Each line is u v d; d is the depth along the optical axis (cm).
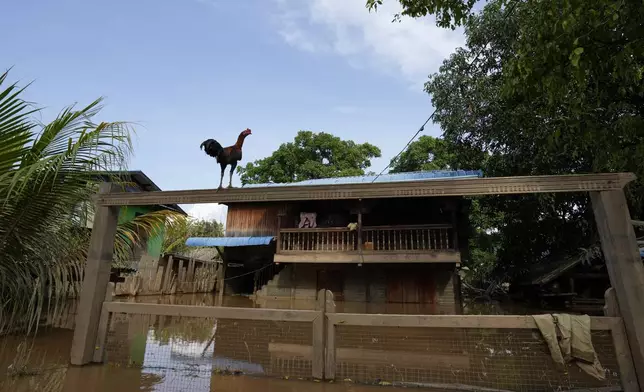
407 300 1341
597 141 587
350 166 2556
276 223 1592
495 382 409
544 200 1322
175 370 456
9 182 442
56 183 483
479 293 1966
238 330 702
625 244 369
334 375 418
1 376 411
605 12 374
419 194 432
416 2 559
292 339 634
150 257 1501
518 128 1238
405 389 394
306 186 461
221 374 441
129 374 435
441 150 2092
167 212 882
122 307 476
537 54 426
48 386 388
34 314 506
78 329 467
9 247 480
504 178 411
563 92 430
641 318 352
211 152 478
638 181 761
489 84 1356
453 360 491
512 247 1684
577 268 1235
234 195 477
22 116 459
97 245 490
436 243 1279
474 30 1372
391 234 1373
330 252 1299
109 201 500
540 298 1371
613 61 428
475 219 2011
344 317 418
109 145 503
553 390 385
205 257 2583
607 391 367
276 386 400
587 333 362
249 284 1875
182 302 1306
